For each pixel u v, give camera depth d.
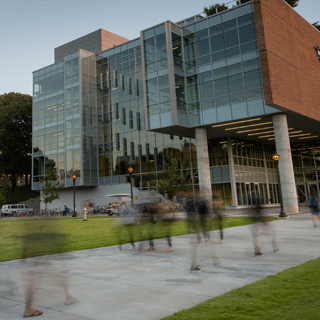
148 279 6.69
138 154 43.00
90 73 48.22
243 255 8.98
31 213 46.97
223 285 5.96
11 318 4.60
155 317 4.46
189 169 38.50
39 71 52.56
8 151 60.91
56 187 43.53
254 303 4.73
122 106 45.38
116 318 4.47
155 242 12.66
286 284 5.70
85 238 14.72
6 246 12.88
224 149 36.94
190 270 7.29
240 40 28.58
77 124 46.38
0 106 68.75
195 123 30.22
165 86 30.33
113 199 44.22
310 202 16.45
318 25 47.06
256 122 29.97
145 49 32.16
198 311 4.50
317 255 8.61
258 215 8.90
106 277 7.02
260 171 41.12
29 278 4.83
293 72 28.34
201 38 30.62
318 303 4.66
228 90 28.88
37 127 51.62
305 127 34.44
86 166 45.56
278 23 27.44
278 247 10.11
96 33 54.75
